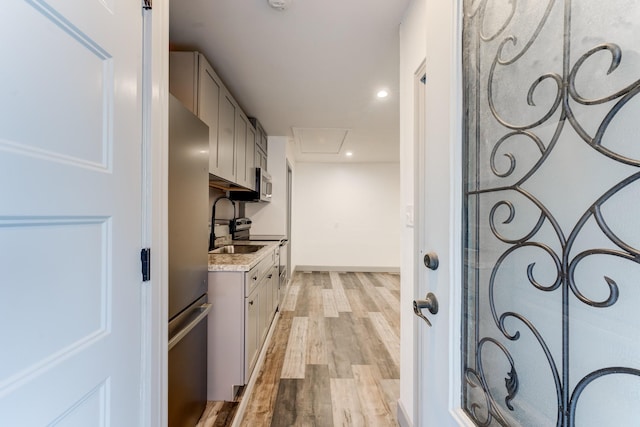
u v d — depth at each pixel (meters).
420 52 1.43
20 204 0.49
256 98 2.85
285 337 2.90
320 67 2.25
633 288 0.41
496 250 0.69
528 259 0.60
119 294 0.75
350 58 2.12
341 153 5.38
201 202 1.59
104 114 0.69
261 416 1.76
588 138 0.48
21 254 0.49
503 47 0.67
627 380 0.42
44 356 0.53
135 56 0.83
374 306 3.91
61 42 0.57
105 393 0.70
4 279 0.47
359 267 6.27
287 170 4.54
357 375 2.22
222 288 1.88
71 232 0.60
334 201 6.30
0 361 0.46
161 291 0.96
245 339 1.88
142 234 0.88
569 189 0.51
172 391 1.33
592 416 0.47
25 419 0.49
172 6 1.58
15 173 0.48
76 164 0.61
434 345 0.87
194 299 1.51
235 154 2.66
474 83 0.76
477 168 0.75
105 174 0.69
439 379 0.84
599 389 0.46
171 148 1.26
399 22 1.71
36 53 0.51
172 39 1.88
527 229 0.60
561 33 0.53
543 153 0.56
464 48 0.78
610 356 0.44
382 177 6.29
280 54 2.06
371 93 2.73
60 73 0.57
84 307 0.63
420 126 1.49
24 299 0.50
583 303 0.49
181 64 1.91
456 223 0.78
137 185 0.84
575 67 0.50
